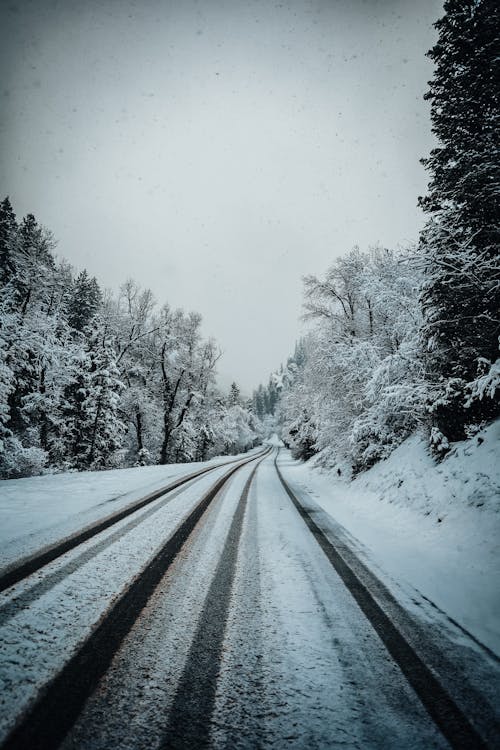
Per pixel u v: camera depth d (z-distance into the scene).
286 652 2.38
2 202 18.16
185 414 29.09
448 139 7.55
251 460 30.62
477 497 5.77
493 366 5.83
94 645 2.31
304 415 30.12
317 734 1.70
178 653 2.29
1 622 2.49
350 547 5.10
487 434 6.84
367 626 2.80
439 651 2.50
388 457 10.55
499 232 6.36
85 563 3.72
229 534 5.28
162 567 3.78
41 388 18.27
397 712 1.87
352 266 14.72
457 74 7.26
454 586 3.80
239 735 1.67
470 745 1.66
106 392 18.81
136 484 9.57
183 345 28.09
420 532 6.01
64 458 18.69
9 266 17.30
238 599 3.16
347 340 14.43
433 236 7.23
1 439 12.75
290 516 7.08
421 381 8.83
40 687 1.89
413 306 9.49
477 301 6.71
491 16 6.37
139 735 1.63
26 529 4.79
